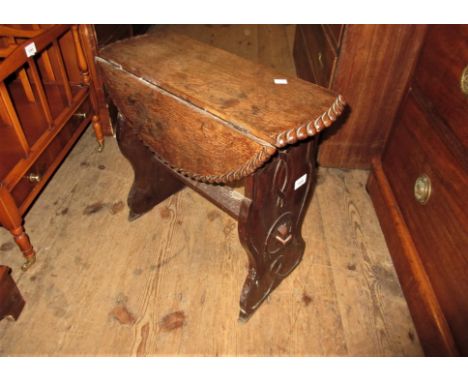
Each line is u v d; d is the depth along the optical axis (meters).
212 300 1.38
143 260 1.51
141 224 1.66
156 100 1.09
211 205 1.78
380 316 1.35
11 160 1.28
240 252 1.57
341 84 1.65
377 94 1.68
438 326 1.13
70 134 1.65
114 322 1.30
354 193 1.87
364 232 1.67
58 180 1.85
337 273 1.49
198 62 1.15
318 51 1.96
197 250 1.56
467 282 1.02
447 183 1.15
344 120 1.79
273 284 1.38
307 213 1.75
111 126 2.11
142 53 1.19
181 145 1.12
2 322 1.28
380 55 1.55
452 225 1.11
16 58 1.18
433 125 1.26
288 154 1.00
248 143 0.90
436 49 1.27
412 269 1.31
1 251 1.52
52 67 1.84
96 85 1.95
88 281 1.42
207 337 1.27
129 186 1.86
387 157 1.67
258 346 1.25
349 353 1.24
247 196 1.01
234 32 3.54
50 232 1.60
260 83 1.06
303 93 1.02
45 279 1.42
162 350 1.23
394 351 1.25
